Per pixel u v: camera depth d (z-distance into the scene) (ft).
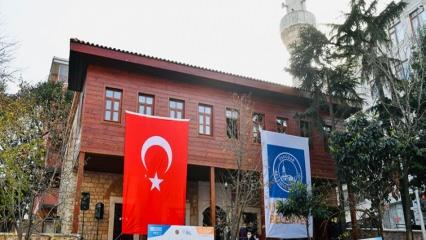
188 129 51.42
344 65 58.34
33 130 46.73
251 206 62.39
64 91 68.90
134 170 45.32
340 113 64.44
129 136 46.29
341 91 58.80
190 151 53.36
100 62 51.37
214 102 57.88
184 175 48.14
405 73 56.49
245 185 54.19
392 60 52.85
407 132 44.16
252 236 55.83
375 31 53.98
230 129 56.54
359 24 55.26
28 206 44.29
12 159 40.96
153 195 45.47
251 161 56.49
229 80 57.93
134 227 43.52
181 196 47.14
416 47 54.34
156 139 47.75
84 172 55.36
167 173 47.06
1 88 47.42
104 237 53.83
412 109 48.52
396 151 41.55
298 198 45.78
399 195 49.47
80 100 56.18
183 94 55.88
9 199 41.83
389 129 47.09
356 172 44.32
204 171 56.90
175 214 46.11
